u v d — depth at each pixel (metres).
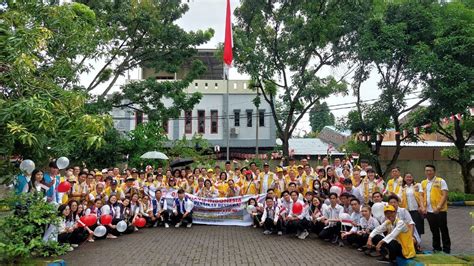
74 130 7.55
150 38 19.70
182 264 8.05
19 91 7.61
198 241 10.70
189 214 13.41
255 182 13.99
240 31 20.11
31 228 7.05
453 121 21.02
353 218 9.67
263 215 11.98
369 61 18.25
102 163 19.69
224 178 14.39
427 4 18.69
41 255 7.97
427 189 8.84
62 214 9.34
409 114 21.22
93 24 13.75
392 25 17.67
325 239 10.62
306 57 20.69
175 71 20.14
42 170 9.80
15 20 8.26
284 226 11.53
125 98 20.08
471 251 9.23
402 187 9.65
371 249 8.92
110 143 19.64
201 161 22.64
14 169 7.89
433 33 17.45
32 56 7.52
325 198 11.59
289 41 20.36
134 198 12.56
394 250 7.73
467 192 21.95
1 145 7.21
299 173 13.27
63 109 7.63
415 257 7.55
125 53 19.83
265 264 8.05
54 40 9.72
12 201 7.50
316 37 19.61
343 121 20.12
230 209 13.79
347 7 19.45
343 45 19.66
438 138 30.81
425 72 16.83
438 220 8.63
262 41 20.92
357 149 19.62
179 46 20.20
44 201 7.81
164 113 20.25
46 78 8.38
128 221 12.20
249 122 31.31
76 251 9.34
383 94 18.62
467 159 21.17
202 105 31.27
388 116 18.69
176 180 14.27
